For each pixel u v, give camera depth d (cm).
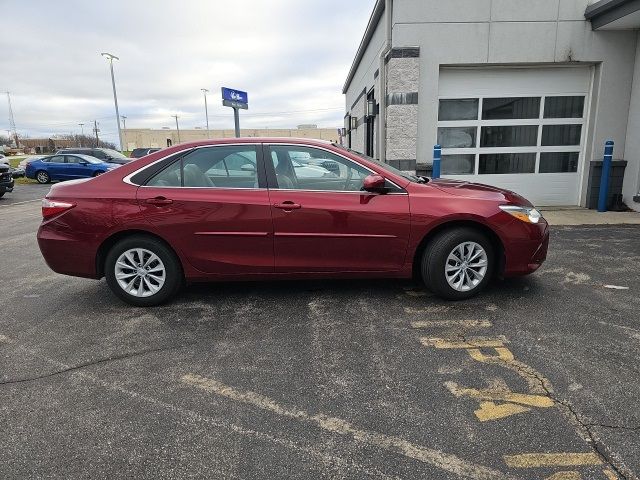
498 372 303
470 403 269
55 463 227
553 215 852
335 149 425
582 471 213
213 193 414
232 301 445
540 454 225
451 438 239
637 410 258
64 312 429
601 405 263
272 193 414
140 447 237
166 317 410
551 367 307
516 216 417
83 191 418
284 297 452
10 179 1471
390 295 450
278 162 423
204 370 315
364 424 252
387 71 920
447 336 358
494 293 448
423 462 222
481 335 358
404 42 846
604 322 378
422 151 890
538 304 419
